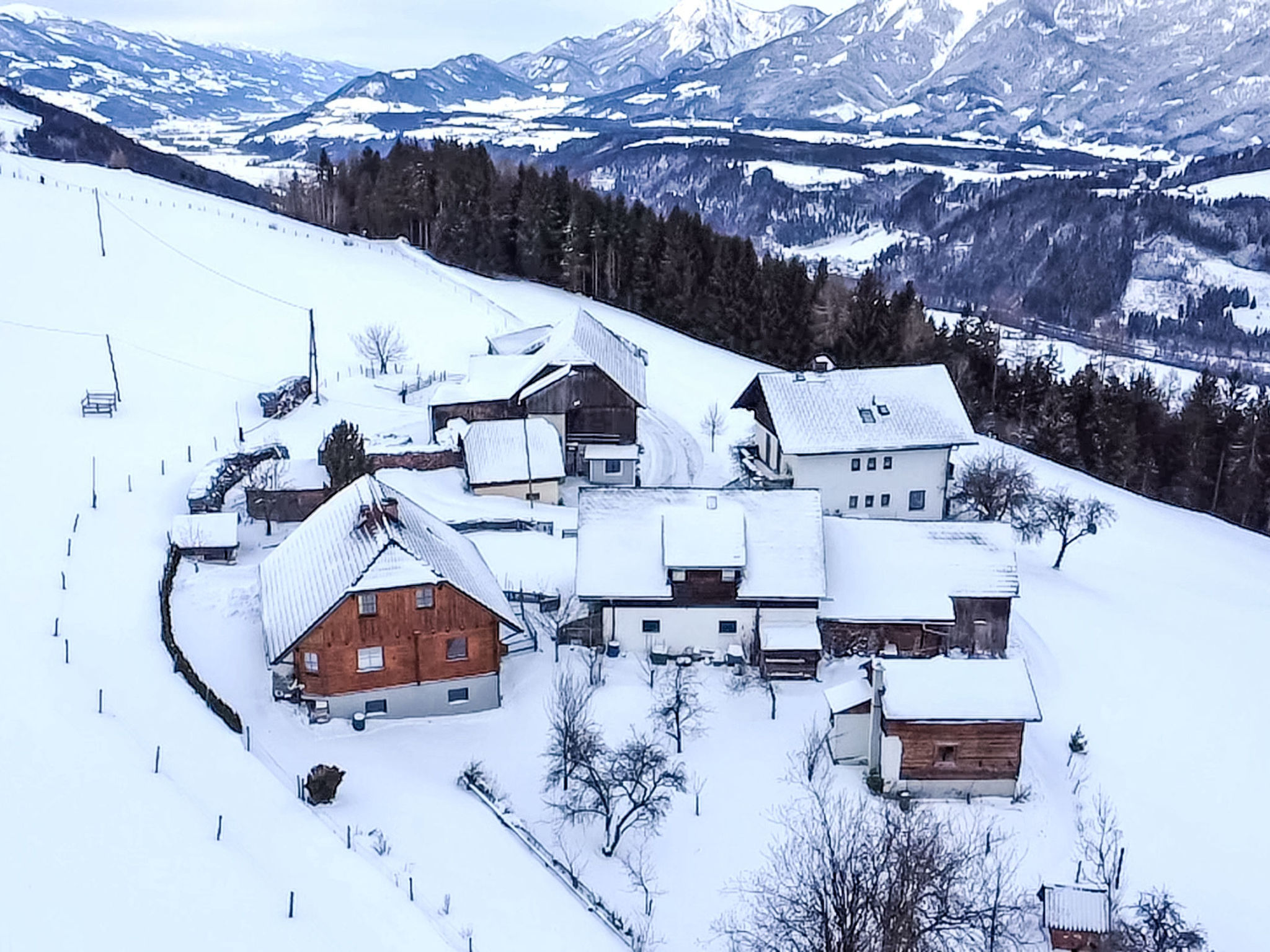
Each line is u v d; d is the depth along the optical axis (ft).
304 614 159.53
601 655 184.44
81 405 266.77
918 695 152.97
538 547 218.18
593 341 282.15
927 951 116.98
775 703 171.94
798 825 145.48
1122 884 139.95
